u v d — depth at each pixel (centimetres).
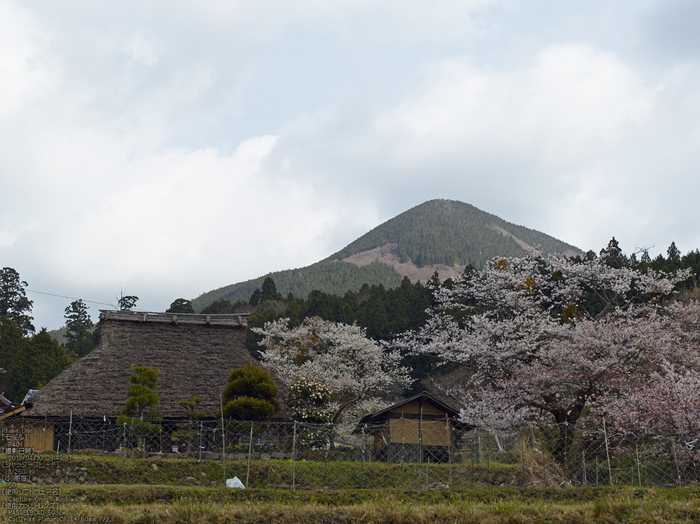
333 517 999
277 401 1936
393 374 3556
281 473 1369
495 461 1734
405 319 5116
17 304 6159
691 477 1412
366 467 1432
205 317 2445
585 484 1365
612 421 1677
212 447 1761
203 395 2030
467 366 2202
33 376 4438
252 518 970
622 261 3497
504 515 1018
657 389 1584
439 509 1041
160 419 1700
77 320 6744
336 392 3044
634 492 1211
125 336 2250
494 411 1870
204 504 1002
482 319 2164
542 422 1844
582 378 1819
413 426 2011
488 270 2380
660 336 1848
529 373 1898
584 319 2012
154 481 1288
